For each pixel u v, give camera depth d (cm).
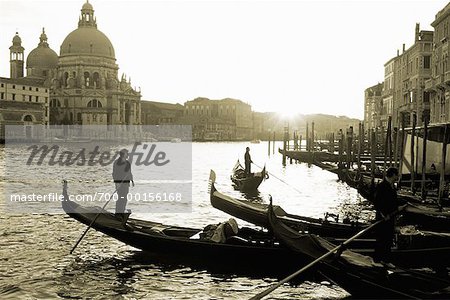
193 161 7219
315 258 1146
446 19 4500
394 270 1070
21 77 16975
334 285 1253
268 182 4012
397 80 7094
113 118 15600
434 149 2725
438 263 1265
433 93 4922
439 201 1880
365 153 5644
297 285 1254
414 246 1281
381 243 1105
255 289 1224
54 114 15338
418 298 934
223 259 1375
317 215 2328
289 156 6431
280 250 1315
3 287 1215
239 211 1767
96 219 1520
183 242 1406
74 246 1545
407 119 6438
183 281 1280
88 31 16312
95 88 15700
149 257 1497
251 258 1345
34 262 1435
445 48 4528
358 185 2455
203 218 2177
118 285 1245
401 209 1099
